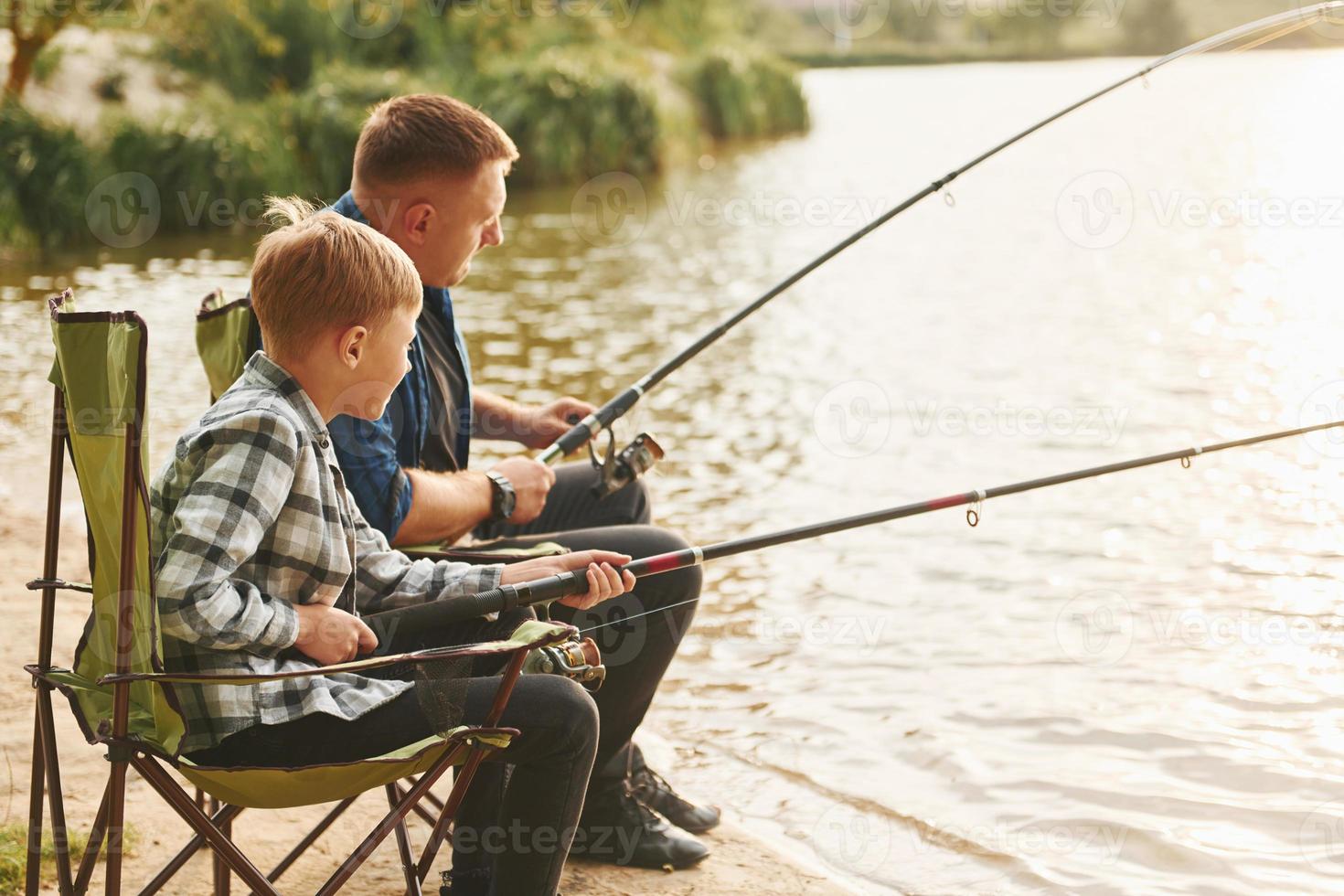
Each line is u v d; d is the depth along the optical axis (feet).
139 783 9.18
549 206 50.55
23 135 37.68
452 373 8.95
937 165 55.52
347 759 6.22
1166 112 64.59
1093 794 9.38
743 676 11.75
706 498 16.88
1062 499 16.03
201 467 6.02
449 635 7.18
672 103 67.62
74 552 13.84
